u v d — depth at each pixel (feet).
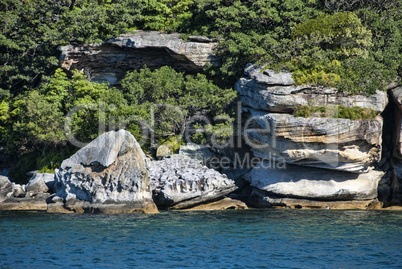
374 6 239.71
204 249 139.03
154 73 230.27
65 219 172.96
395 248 141.28
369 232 159.43
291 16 240.32
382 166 219.00
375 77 210.18
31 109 221.05
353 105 203.10
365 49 221.25
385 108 224.12
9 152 239.71
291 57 217.36
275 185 209.36
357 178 209.67
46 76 245.65
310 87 204.95
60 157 226.99
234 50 234.17
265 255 134.41
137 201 185.88
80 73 237.45
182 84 234.79
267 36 225.76
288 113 204.64
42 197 202.28
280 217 183.93
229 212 194.80
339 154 197.16
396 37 229.25
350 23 216.13
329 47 224.94
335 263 128.77
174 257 132.05
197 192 195.93
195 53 246.27
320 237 152.66
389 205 215.72
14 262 126.72
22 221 169.07
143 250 137.28
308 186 207.21
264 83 206.80
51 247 138.92
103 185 186.09
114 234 152.87
